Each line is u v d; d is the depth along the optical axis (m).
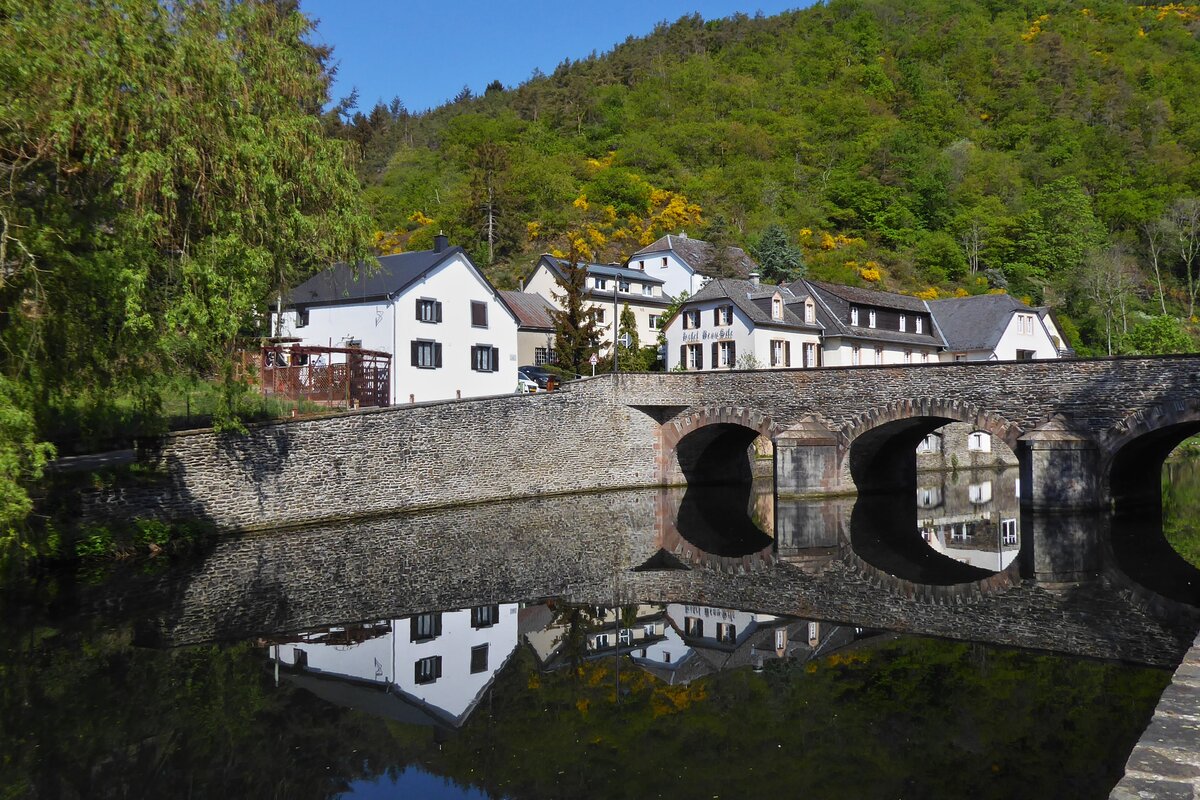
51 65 14.10
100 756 9.70
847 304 52.31
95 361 16.91
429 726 10.81
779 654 14.02
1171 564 21.59
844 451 34.12
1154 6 142.88
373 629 15.33
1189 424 27.52
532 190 96.12
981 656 13.68
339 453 27.52
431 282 40.44
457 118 122.75
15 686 11.90
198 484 23.44
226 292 18.05
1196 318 77.19
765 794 8.85
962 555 23.22
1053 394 28.88
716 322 49.47
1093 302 77.31
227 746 10.05
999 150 104.75
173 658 13.27
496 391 43.75
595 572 20.83
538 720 11.09
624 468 38.84
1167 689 7.31
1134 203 89.19
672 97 122.81
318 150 19.36
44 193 15.30
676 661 13.66
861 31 130.75
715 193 98.38
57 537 19.28
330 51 23.17
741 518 30.69
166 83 15.89
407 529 26.38
